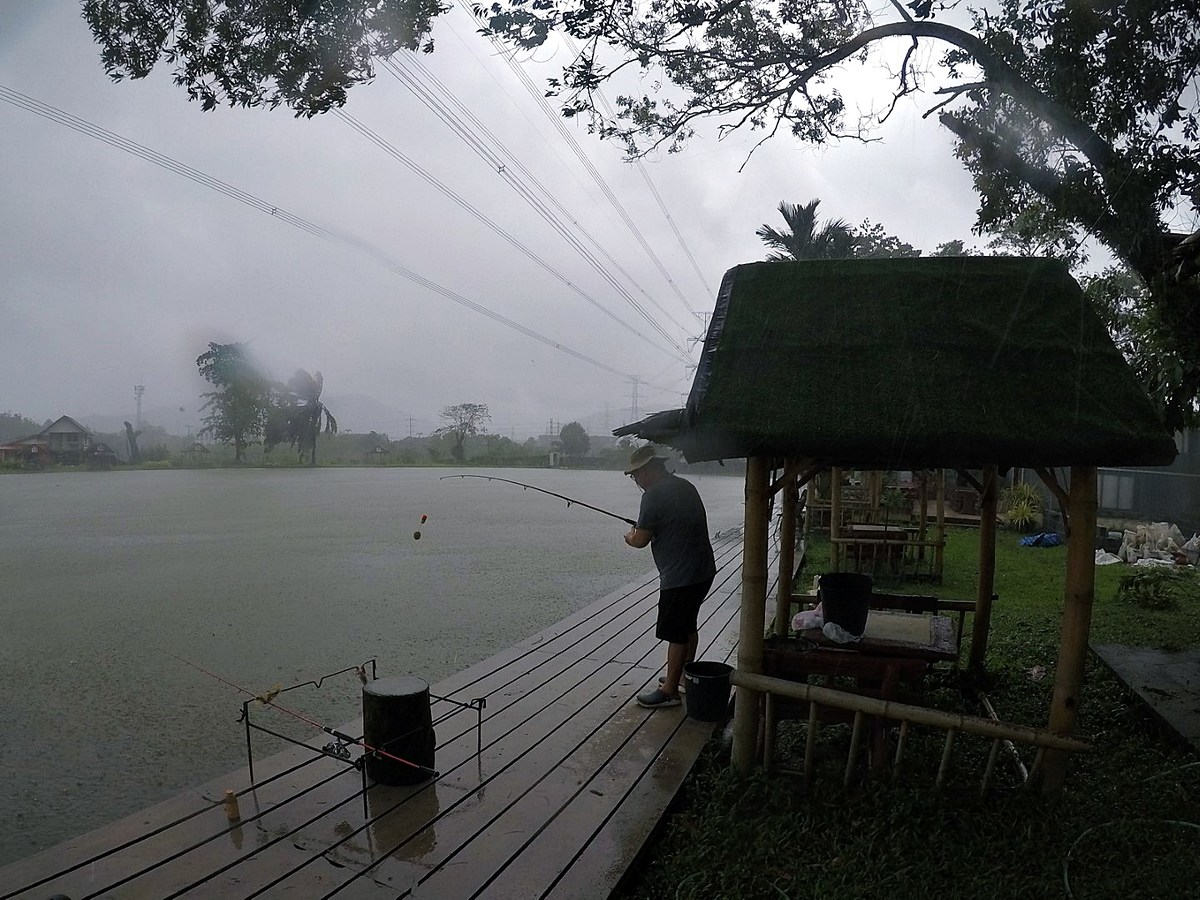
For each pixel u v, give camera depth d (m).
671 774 3.88
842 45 6.39
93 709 5.32
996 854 3.20
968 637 6.63
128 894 2.83
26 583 10.04
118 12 5.15
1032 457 3.27
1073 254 5.59
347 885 2.91
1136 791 3.74
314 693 5.66
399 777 3.71
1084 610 3.49
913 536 11.60
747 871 3.10
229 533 15.67
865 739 4.23
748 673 3.79
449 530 16.42
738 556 11.69
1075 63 4.96
